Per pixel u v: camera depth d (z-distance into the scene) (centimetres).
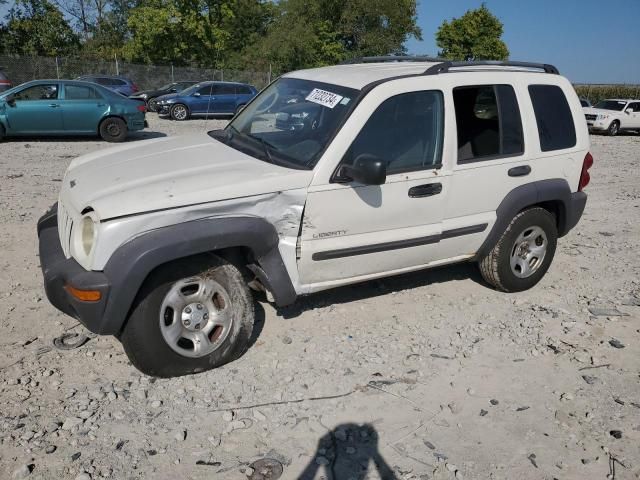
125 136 1451
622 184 1087
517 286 513
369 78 418
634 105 2381
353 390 364
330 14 4166
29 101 1344
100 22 4816
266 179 360
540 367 403
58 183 876
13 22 3572
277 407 343
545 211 504
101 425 317
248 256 376
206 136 471
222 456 301
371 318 458
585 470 308
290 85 464
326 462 301
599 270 595
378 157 379
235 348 377
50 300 354
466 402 360
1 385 345
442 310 480
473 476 299
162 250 325
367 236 407
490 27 4684
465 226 452
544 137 489
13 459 288
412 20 4288
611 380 391
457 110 439
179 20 3541
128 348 347
